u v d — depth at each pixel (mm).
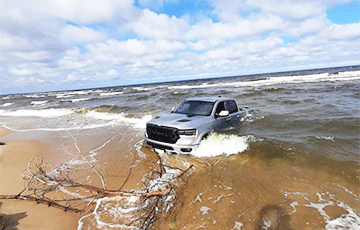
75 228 2627
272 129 6359
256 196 3213
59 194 3479
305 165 3982
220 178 3779
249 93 17578
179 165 4473
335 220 2621
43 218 2836
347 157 4160
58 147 6293
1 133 9180
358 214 2713
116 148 5941
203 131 4953
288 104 11250
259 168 4027
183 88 36312
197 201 3152
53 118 12750
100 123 10156
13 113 17703
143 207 3021
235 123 6512
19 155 5602
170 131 4848
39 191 3586
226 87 30078
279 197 3166
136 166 4539
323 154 4305
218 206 3014
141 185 3684
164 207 3002
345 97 12062
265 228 2559
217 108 5824
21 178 4117
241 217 2773
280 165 4055
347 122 6375
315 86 19516
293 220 2668
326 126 6289
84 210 3023
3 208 3070
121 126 9141
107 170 4410
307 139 5230
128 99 21938
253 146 4859
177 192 3373
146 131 5492
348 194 3145
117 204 3146
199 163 4465
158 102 17219
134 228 2590
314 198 3102
